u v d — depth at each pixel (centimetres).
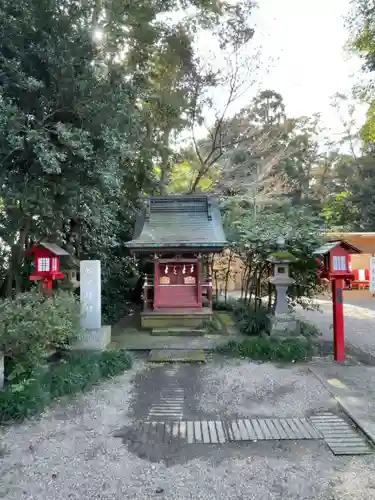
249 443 368
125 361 608
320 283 779
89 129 609
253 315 819
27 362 482
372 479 307
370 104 1032
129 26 865
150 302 910
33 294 550
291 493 292
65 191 629
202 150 1502
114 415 434
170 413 440
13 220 675
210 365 618
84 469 325
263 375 564
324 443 367
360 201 2072
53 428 400
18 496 290
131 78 791
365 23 893
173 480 309
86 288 659
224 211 1201
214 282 1269
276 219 842
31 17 575
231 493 292
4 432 389
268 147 1534
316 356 661
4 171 607
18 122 534
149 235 854
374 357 655
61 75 581
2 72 570
